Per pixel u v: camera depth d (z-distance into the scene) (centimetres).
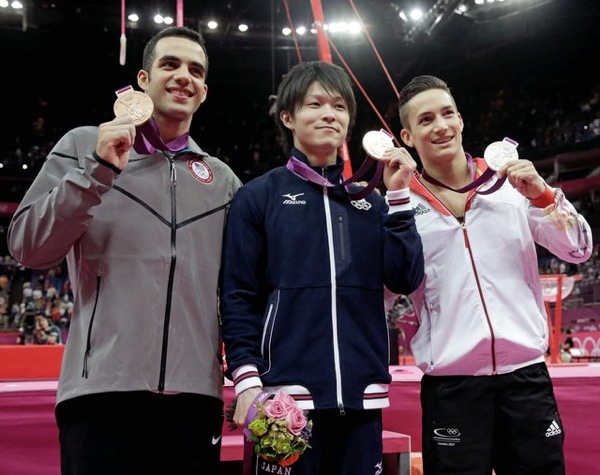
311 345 175
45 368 366
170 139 201
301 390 171
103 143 162
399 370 355
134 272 174
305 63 207
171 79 198
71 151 186
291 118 203
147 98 178
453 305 206
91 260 176
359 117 1756
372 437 175
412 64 1566
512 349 200
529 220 215
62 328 1244
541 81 1777
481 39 1514
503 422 200
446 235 212
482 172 221
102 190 164
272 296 182
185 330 175
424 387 213
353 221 192
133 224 178
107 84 1750
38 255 170
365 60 1582
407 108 230
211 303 185
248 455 184
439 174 227
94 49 1548
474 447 196
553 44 1584
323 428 172
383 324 188
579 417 285
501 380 200
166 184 188
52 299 1399
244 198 193
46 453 251
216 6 1423
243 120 1862
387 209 204
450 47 1545
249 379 169
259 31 1478
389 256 189
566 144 1595
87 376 167
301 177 196
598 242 1515
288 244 184
